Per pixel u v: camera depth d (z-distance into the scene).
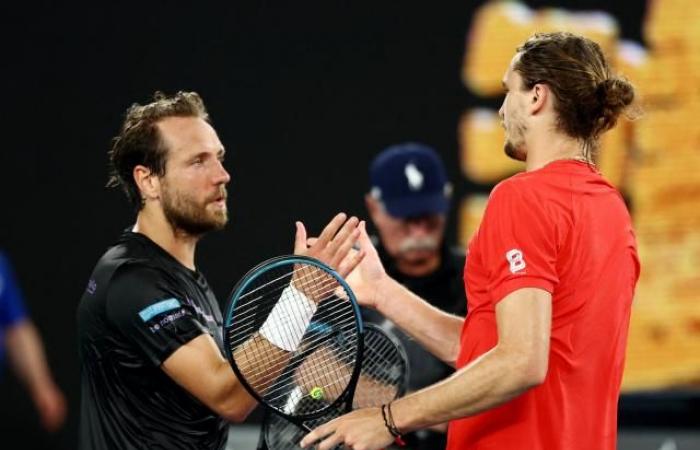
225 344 11.33
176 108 12.83
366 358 12.97
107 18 23.25
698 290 22.97
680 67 22.86
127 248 12.63
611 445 11.14
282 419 12.31
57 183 23.33
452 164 23.06
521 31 22.92
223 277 23.00
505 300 10.34
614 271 10.98
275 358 11.77
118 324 12.12
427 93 23.06
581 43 11.14
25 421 23.19
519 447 10.83
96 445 12.44
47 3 23.28
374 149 23.12
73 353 23.25
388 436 10.57
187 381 11.90
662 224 23.03
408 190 17.64
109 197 23.28
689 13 22.89
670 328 23.03
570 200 10.73
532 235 10.46
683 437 22.73
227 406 11.78
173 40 23.22
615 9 22.89
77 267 23.30
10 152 23.33
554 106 11.01
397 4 23.11
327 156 23.12
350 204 23.06
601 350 10.91
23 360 23.08
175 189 12.52
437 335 12.96
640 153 22.98
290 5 23.16
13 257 23.25
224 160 23.12
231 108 23.16
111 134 23.28
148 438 12.23
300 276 11.90
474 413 10.34
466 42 23.02
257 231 23.05
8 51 23.31
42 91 23.31
